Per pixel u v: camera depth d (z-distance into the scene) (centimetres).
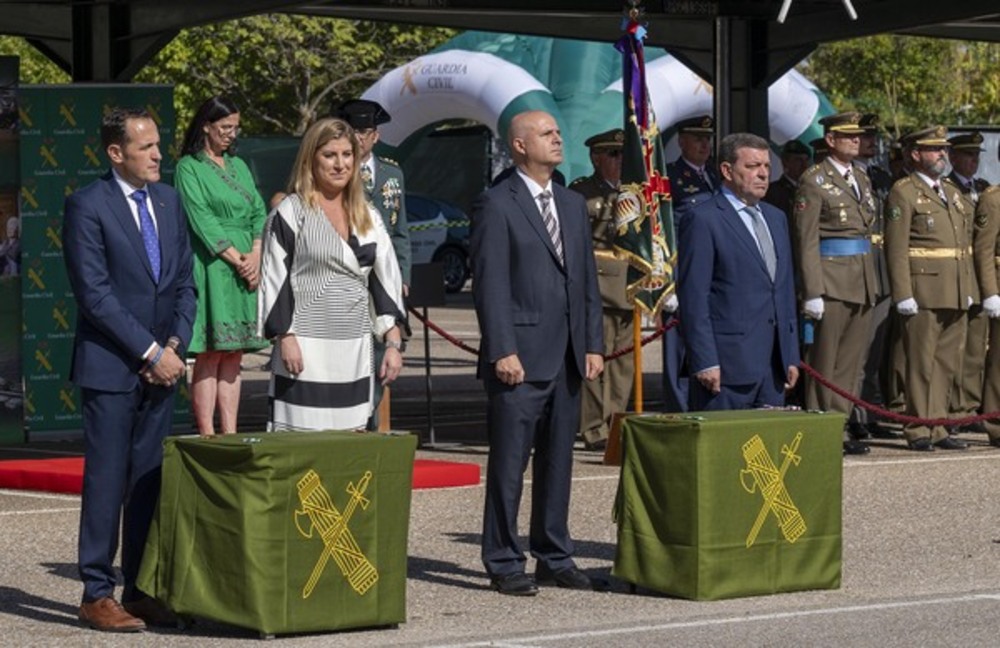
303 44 5150
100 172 1975
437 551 1398
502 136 3694
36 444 2006
